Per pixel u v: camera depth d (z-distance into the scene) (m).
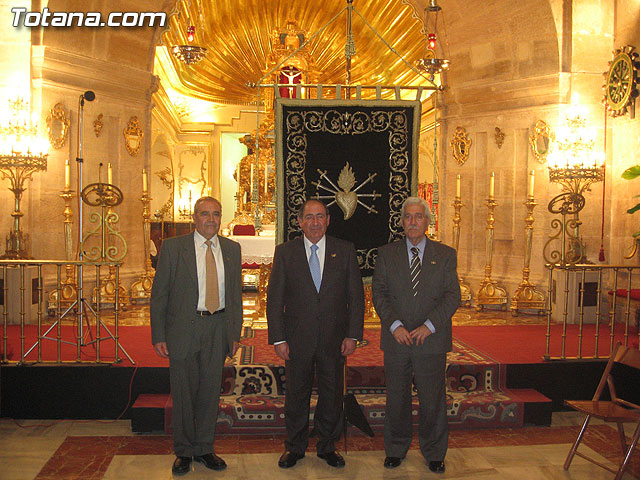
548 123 7.88
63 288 7.45
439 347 3.71
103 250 5.09
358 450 4.20
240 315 3.88
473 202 8.77
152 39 8.65
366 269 5.35
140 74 8.51
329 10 11.46
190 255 3.74
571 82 7.73
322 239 3.88
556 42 7.74
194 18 11.07
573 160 7.37
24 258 6.68
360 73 12.00
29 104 7.17
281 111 5.27
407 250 3.87
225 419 4.51
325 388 3.83
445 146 9.16
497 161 8.46
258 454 4.13
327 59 11.90
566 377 5.08
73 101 7.71
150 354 5.27
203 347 3.77
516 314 7.74
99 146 8.09
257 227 6.57
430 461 3.83
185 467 3.76
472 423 4.65
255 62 12.76
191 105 13.70
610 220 7.66
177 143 13.77
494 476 3.79
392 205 5.38
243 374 4.84
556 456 4.16
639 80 6.84
